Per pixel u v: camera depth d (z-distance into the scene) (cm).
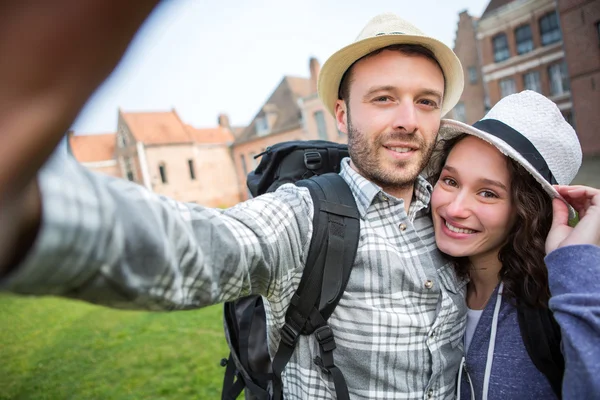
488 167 129
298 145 182
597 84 1493
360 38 147
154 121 3900
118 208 57
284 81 3544
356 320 125
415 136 136
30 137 28
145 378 449
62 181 45
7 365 542
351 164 152
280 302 124
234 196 4066
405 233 138
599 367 87
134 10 26
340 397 119
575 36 1541
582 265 102
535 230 124
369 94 138
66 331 660
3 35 24
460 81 156
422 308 133
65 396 434
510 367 126
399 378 126
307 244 124
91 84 27
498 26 2022
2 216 34
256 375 152
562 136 129
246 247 97
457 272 146
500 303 133
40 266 41
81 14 25
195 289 79
